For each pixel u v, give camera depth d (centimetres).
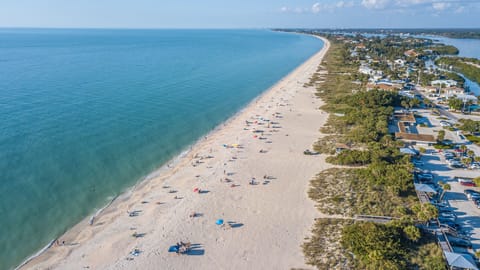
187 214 4684
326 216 4600
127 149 6750
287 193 5222
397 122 8644
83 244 4109
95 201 5016
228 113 9538
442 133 7269
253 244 4078
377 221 4419
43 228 4384
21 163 5844
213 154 6725
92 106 9388
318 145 7150
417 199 4981
